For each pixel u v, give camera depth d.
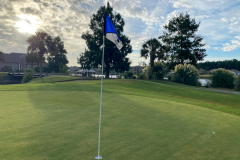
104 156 3.47
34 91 12.66
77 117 6.20
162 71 32.72
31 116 6.17
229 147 4.16
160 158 3.49
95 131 4.87
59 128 5.01
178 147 4.06
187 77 27.02
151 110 7.81
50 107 7.66
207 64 120.75
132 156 3.52
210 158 3.59
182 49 38.88
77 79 36.78
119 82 21.58
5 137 4.25
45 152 3.53
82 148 3.78
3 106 7.67
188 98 14.41
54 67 71.38
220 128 5.60
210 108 9.33
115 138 4.43
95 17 43.41
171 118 6.61
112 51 42.78
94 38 43.69
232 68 109.31
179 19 39.97
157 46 33.84
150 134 4.82
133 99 10.50
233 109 9.34
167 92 16.95
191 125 5.82
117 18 43.38
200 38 39.41
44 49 47.47
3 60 70.31
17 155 3.37
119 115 6.71
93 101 9.34
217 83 23.77
